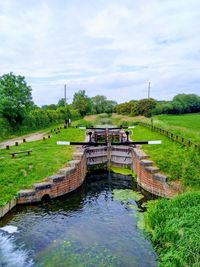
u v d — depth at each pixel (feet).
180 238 32.14
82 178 70.38
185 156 62.44
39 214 48.62
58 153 75.20
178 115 229.45
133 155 77.25
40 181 56.29
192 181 52.19
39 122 162.81
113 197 58.59
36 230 42.14
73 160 67.67
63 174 58.90
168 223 36.19
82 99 299.99
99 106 362.33
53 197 56.03
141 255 34.76
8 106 125.90
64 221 45.70
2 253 35.35
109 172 81.41
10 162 63.46
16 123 134.41
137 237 39.47
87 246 37.27
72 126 161.99
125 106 282.77
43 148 83.46
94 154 82.94
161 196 56.08
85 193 61.62
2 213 45.96
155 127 118.11
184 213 37.50
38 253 35.50
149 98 237.25
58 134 121.29
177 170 57.21
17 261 33.63
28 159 67.26
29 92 142.82
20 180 55.88
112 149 85.10
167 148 75.36
